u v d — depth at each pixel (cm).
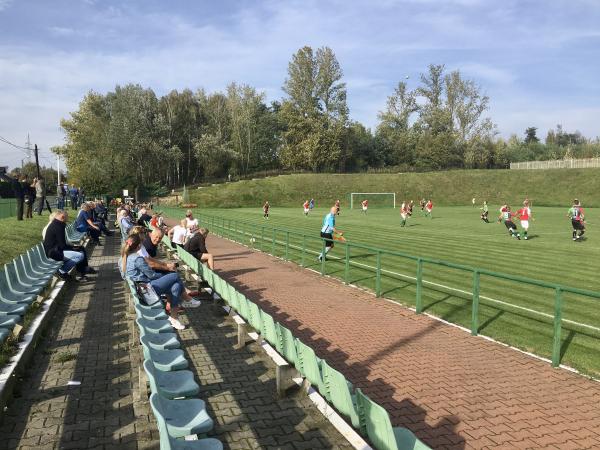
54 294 1023
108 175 6788
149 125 7256
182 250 1363
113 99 7625
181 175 8831
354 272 1516
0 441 477
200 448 367
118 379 634
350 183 7525
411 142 9600
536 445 482
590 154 10194
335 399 466
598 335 870
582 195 6825
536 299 1152
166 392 448
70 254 1219
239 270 1554
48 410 545
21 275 938
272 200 7056
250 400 580
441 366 705
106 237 2481
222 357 727
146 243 1176
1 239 1573
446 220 3969
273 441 487
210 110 8925
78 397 579
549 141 14850
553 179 7331
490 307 1070
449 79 9012
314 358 498
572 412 558
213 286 1000
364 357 743
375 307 1061
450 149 8969
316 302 1105
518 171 7719
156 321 677
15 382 599
